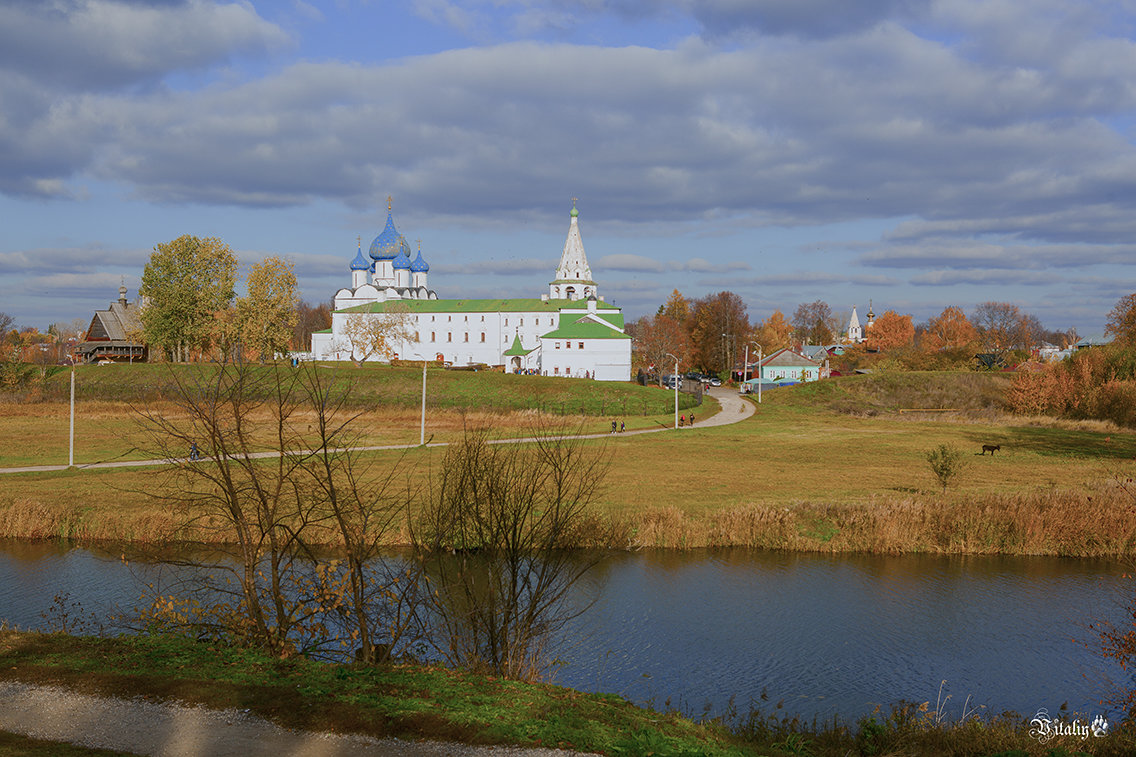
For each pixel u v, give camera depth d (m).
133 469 54.66
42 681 13.98
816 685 25.61
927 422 97.81
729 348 186.75
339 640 18.20
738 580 35.44
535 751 11.95
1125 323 113.81
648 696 24.38
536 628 19.39
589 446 72.38
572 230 178.25
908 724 18.92
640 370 167.25
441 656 19.58
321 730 12.30
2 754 11.16
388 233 178.50
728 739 14.50
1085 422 94.69
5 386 109.25
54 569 34.06
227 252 125.50
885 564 38.47
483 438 20.20
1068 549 40.28
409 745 11.92
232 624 17.88
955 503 43.91
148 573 31.53
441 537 18.95
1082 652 28.38
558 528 19.80
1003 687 25.80
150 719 12.54
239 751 11.50
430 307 168.00
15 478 51.38
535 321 164.00
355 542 18.58
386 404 100.12
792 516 42.00
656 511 42.38
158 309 123.12
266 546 26.20
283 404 18.30
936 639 29.11
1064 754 17.16
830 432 86.38
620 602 32.28
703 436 82.00
